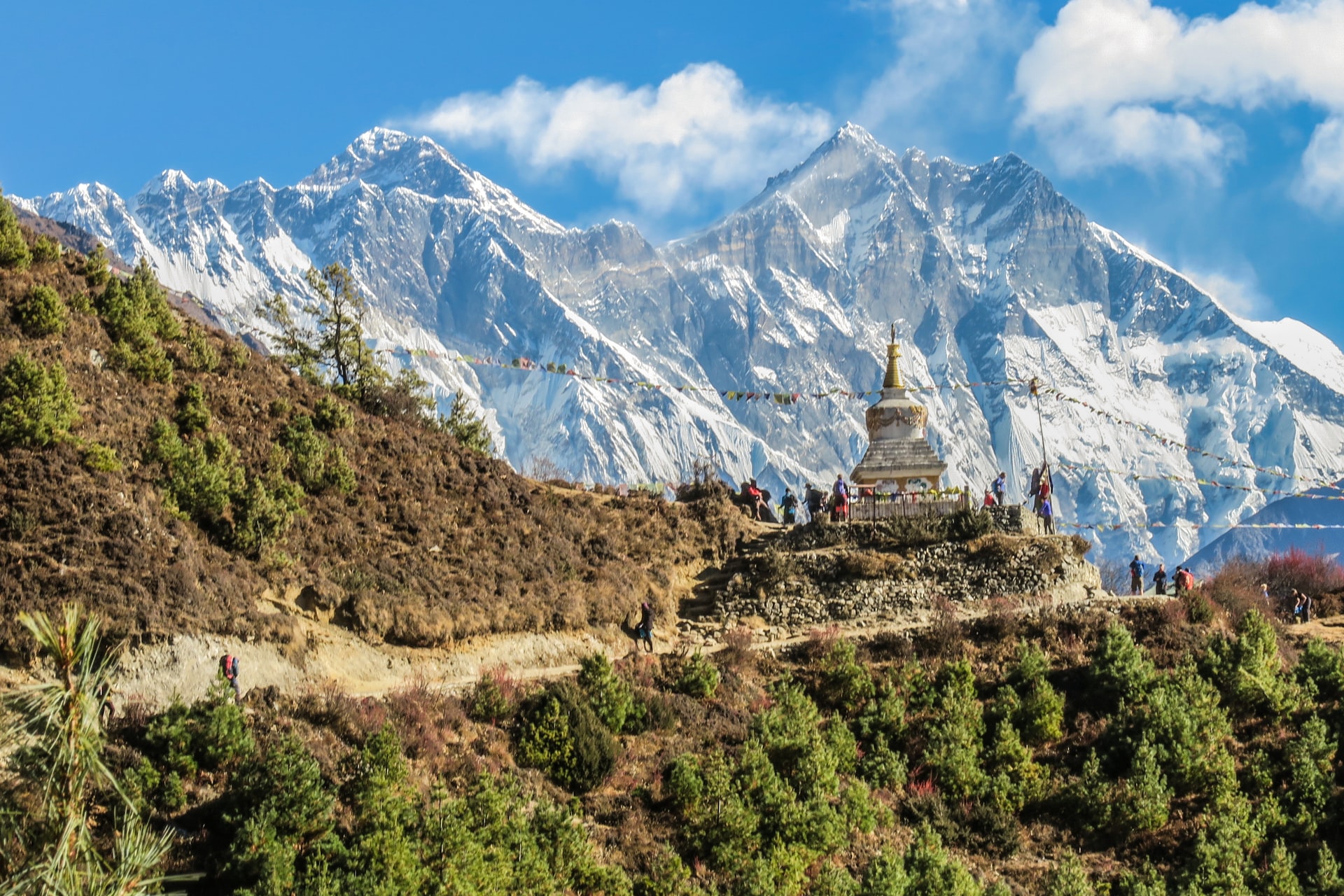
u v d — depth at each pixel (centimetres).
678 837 4184
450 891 3394
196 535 4891
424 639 5019
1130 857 4700
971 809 4784
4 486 4488
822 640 5594
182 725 3703
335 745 3981
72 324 5519
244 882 3294
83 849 2128
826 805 4312
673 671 5203
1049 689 5241
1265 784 5038
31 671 3897
